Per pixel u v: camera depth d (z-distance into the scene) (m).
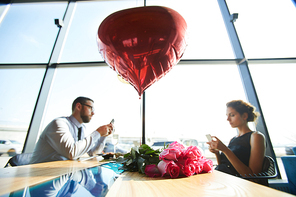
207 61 1.80
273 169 0.90
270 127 1.43
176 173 0.40
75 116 1.44
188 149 0.44
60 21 2.13
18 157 0.99
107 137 1.31
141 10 0.40
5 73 1.89
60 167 0.63
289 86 1.62
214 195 0.26
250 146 1.08
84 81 2.31
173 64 0.49
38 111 1.73
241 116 1.22
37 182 0.36
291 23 1.91
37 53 1.96
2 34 2.08
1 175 0.45
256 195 0.26
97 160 0.91
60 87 1.87
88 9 2.51
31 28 2.12
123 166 0.53
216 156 1.11
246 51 1.80
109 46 0.43
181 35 0.43
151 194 0.27
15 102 1.82
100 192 0.28
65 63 1.91
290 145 1.38
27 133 1.65
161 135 1.58
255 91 1.61
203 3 2.41
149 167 0.44
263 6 2.01
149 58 0.44
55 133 1.04
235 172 1.01
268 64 1.73
